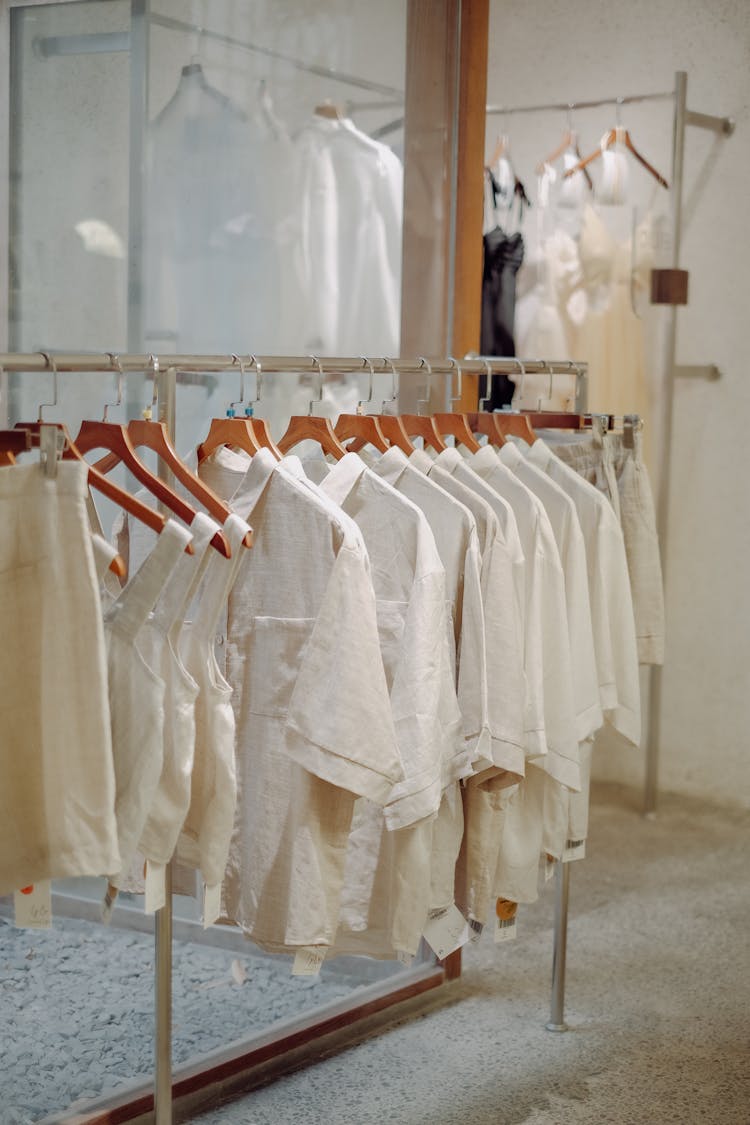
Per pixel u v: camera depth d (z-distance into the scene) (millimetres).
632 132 4336
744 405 4195
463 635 2074
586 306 4066
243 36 2557
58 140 2291
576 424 2691
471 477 2215
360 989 2760
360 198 2771
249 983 2656
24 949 2357
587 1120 2363
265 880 1964
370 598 1831
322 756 1802
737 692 4266
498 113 4512
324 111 2707
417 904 2027
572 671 2340
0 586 1571
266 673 1954
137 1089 2283
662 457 4180
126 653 1700
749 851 3959
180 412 2510
